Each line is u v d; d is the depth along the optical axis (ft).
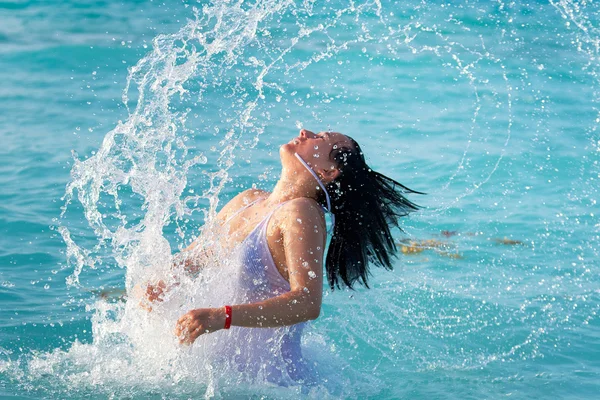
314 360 27.17
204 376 25.03
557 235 43.14
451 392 25.46
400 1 115.55
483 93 77.71
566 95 77.15
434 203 48.26
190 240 38.63
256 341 25.45
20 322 29.63
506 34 100.99
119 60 87.66
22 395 23.00
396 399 24.84
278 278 25.30
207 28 96.78
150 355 25.94
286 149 26.35
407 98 75.20
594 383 26.37
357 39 95.61
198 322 21.94
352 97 73.77
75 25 105.40
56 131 60.08
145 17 109.91
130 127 29.78
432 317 32.35
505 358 28.63
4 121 62.54
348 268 27.22
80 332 29.22
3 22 105.91
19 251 37.68
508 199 49.14
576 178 53.47
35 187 47.60
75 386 24.00
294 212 24.59
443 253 40.24
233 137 56.95
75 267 36.24
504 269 38.17
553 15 111.24
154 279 26.53
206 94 69.15
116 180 29.37
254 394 24.07
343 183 26.32
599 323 31.96
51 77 79.56
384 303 33.63
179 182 28.09
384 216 27.48
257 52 86.89
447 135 63.16
